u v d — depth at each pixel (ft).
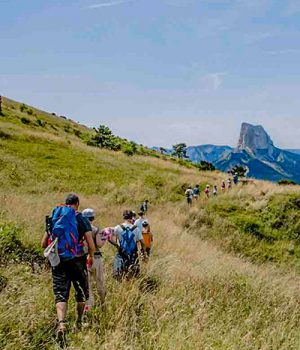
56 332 16.85
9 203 50.14
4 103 261.44
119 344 16.17
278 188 127.03
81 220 19.10
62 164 127.03
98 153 160.25
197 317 20.21
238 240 93.71
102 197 100.99
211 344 17.35
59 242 18.19
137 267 25.45
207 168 235.61
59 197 82.23
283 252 94.02
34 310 18.21
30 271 23.49
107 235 25.52
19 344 15.43
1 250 25.00
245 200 115.85
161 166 161.79
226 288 27.53
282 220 106.93
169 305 21.25
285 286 35.76
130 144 239.50
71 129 282.97
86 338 16.03
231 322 21.72
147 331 18.58
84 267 18.83
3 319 16.62
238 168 219.82
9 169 103.45
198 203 111.86
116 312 19.54
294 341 20.51
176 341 16.92
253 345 19.06
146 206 88.53
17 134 151.64
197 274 30.50
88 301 19.49
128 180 124.77
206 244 69.77
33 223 38.42
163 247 47.91
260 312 24.16
